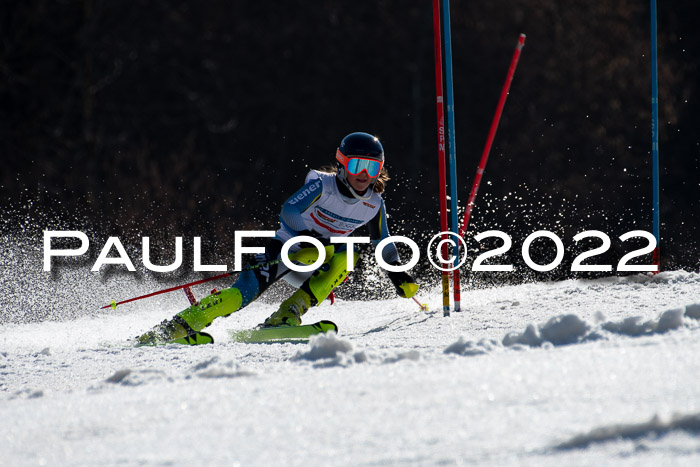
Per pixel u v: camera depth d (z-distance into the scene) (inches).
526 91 3262.8
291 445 230.5
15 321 978.1
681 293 680.4
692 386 254.8
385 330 670.5
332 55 3408.0
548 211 2805.1
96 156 3002.0
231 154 3331.7
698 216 3065.9
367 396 287.0
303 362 435.5
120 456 233.9
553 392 265.1
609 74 3297.2
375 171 714.2
